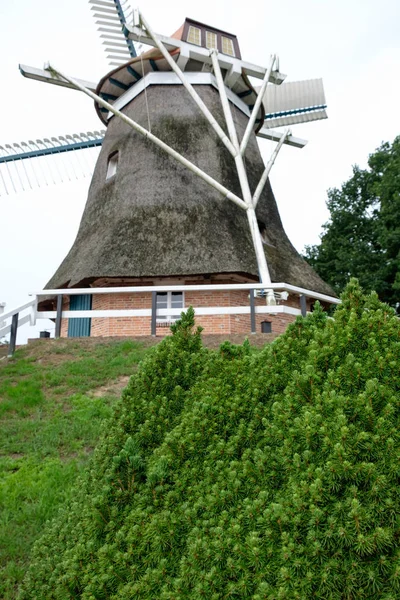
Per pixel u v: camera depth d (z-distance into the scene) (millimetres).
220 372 4445
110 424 4762
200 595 2906
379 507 2844
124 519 3689
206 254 16031
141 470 3934
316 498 2912
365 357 3619
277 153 19812
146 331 15656
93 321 16391
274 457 3408
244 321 15781
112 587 3371
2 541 5438
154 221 17031
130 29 18328
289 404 3537
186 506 3473
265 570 2873
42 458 7117
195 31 20906
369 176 32594
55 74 19766
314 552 2787
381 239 28812
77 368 10062
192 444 3834
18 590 4598
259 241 15461
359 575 2744
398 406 3199
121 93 21891
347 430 3014
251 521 3104
